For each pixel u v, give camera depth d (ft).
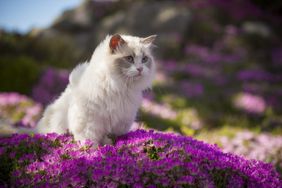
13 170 12.05
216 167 11.82
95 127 13.50
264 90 43.70
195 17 63.72
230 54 59.16
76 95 13.70
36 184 11.13
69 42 55.06
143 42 15.03
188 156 12.07
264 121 36.27
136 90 14.14
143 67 13.92
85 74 13.85
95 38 58.03
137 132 14.92
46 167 11.73
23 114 26.78
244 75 49.34
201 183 11.00
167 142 13.28
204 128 31.48
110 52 13.60
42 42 51.85
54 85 36.35
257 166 13.23
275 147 23.50
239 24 69.62
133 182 10.82
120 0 67.97
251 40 63.41
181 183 10.75
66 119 15.02
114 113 13.56
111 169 11.06
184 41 58.95
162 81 44.91
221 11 71.05
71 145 13.14
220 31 63.98
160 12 60.95
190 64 53.21
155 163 11.30
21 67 37.19
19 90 35.65
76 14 65.26
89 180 11.14
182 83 45.09
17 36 55.11
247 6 75.77
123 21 59.82
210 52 58.18
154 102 36.11
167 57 55.77
